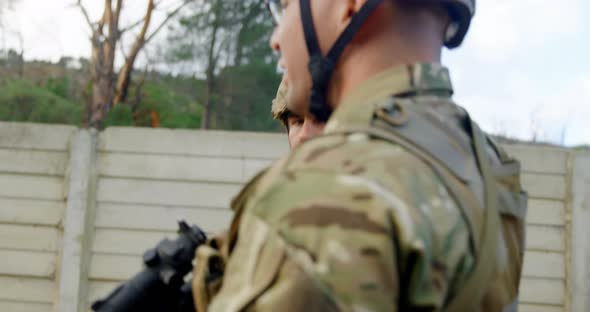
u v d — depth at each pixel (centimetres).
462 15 108
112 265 557
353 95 104
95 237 559
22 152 567
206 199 555
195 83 1215
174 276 129
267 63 1170
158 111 1226
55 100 1051
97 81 1148
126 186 559
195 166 555
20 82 1073
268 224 86
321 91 109
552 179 563
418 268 84
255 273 85
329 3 108
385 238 83
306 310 81
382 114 95
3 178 568
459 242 90
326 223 83
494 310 96
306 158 90
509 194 109
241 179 554
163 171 557
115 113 920
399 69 103
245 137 554
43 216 565
